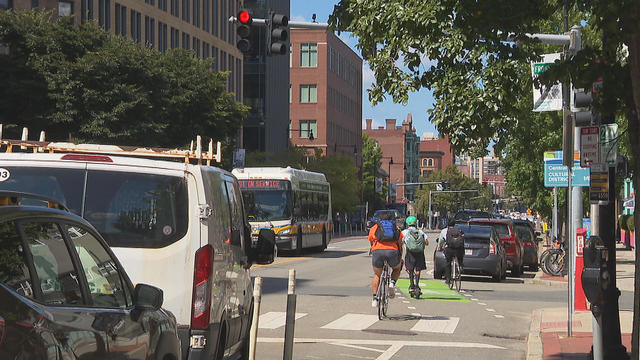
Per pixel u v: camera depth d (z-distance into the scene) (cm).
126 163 1688
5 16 7794
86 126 7881
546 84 1952
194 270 1686
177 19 14225
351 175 19388
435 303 4303
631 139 1842
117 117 8006
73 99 7825
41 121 7769
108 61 7994
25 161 1677
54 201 1080
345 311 3838
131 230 1680
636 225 1758
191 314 1681
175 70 9388
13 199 998
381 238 3591
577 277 3766
